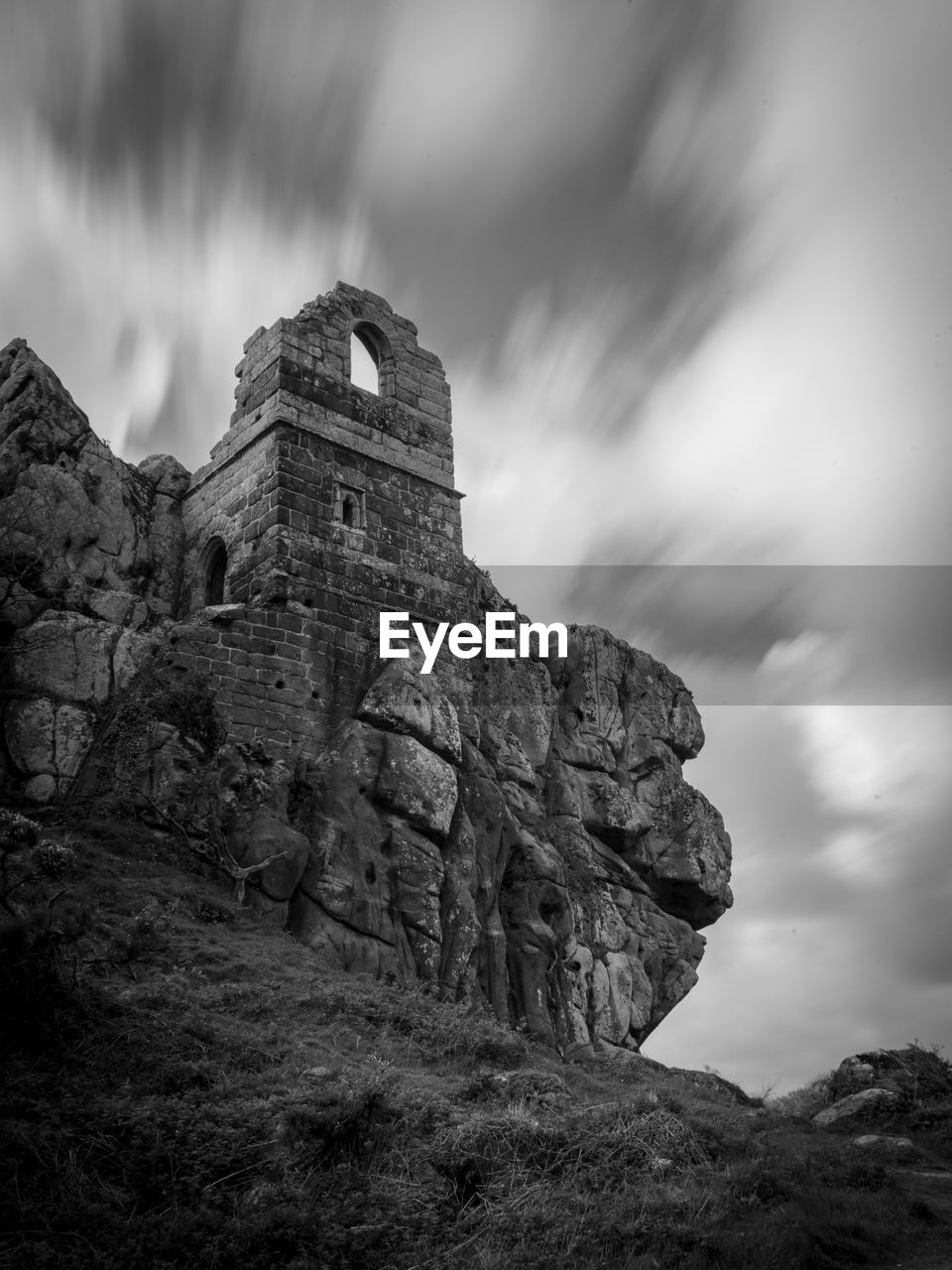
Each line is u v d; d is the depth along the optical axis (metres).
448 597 33.00
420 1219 12.97
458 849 28.05
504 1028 23.70
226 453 32.31
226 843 24.39
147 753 25.16
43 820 23.92
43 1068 14.76
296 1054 17.69
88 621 27.14
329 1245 12.05
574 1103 17.66
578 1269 12.10
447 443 34.66
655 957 35.75
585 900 33.75
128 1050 15.85
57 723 25.38
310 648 29.06
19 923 16.09
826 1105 27.48
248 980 20.53
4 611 27.25
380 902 25.70
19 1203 11.83
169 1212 12.30
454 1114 15.63
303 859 24.89
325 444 31.56
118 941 19.91
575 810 35.94
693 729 42.34
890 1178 17.45
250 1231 12.01
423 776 27.86
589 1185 14.41
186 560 32.62
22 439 30.03
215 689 27.30
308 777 26.95
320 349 32.47
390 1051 19.67
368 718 28.59
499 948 27.62
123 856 23.33
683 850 39.22
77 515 29.97
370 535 31.67
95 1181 12.58
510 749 34.12
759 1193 15.02
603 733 38.56
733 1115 22.11
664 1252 12.58
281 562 29.47
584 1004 30.47
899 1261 13.45
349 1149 14.09
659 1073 27.33
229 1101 14.88
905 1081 26.92
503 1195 13.77
